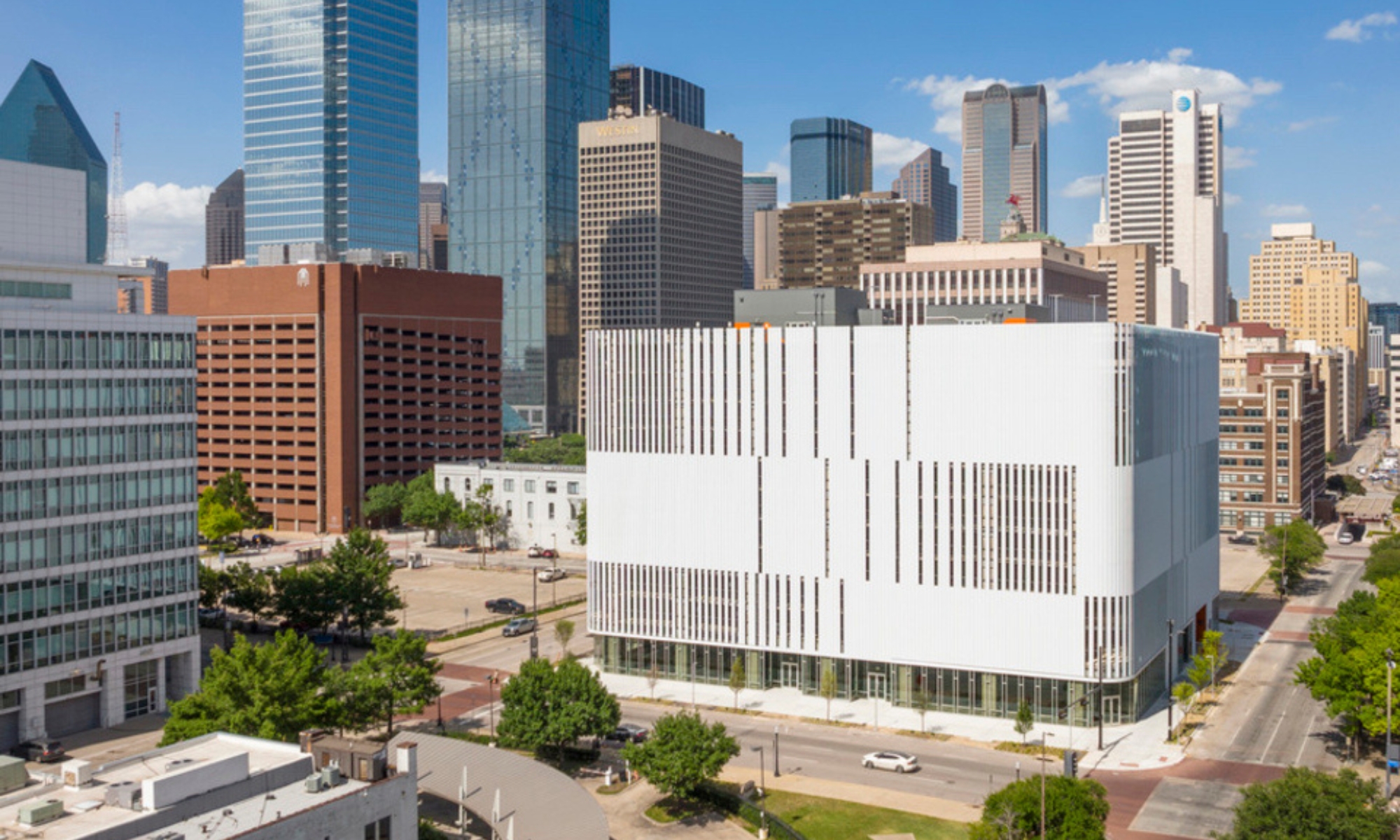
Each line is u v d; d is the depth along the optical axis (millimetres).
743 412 129375
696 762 94625
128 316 123500
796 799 98312
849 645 125688
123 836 57781
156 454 126562
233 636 151625
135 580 124312
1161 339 128625
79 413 118875
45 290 123750
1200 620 152125
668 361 133125
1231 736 114875
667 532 133875
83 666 119062
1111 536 115562
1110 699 118250
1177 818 93188
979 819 93250
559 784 87562
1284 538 190375
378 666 108062
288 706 93812
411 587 195750
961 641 121125
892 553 123438
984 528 119688
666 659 135375
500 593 190750
